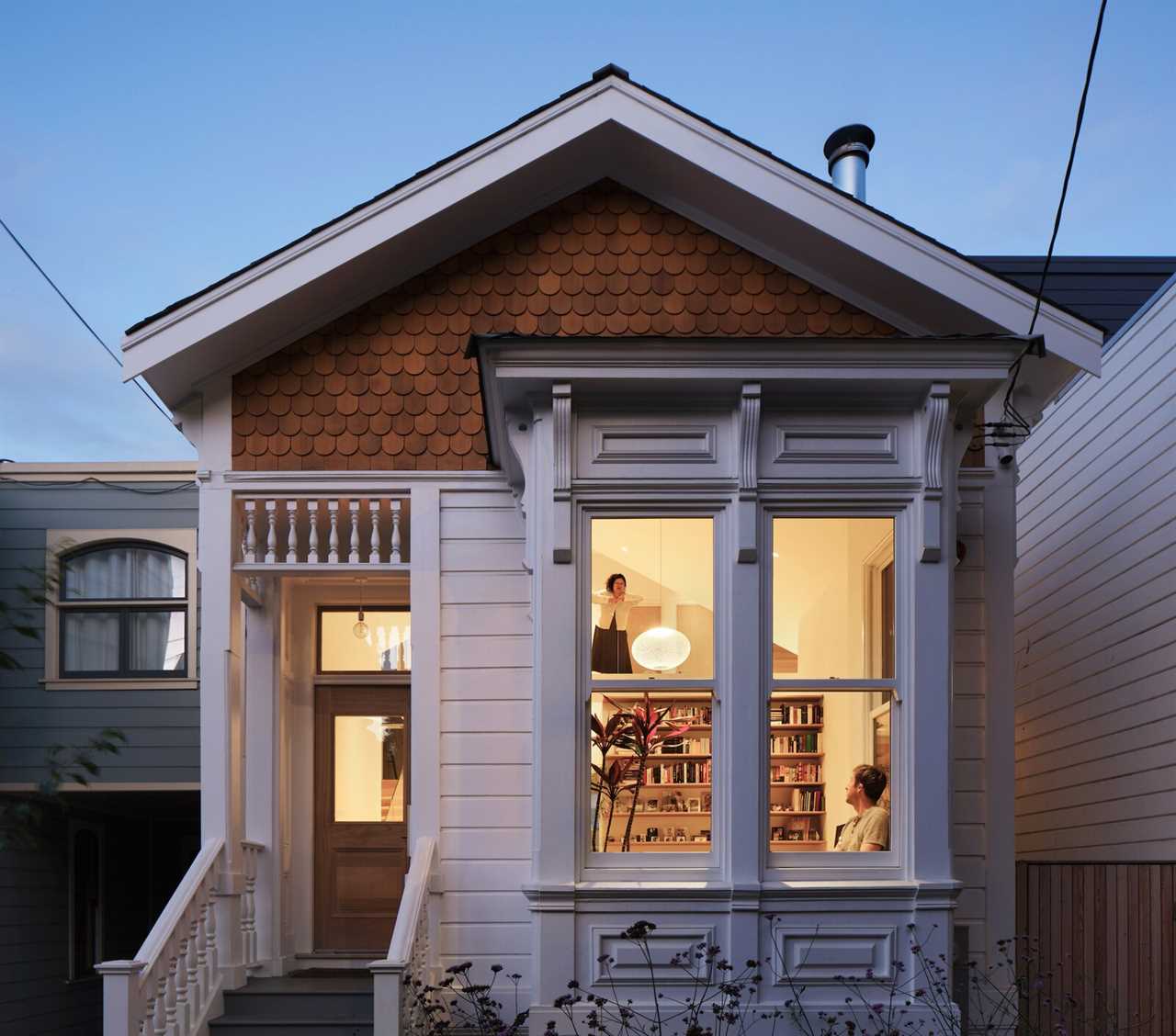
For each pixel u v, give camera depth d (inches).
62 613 488.4
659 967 255.8
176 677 484.1
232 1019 287.4
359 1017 290.8
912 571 269.3
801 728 266.5
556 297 315.6
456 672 304.5
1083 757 421.4
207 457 311.1
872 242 297.4
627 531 271.6
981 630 308.3
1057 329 297.6
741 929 255.9
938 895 258.1
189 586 486.9
